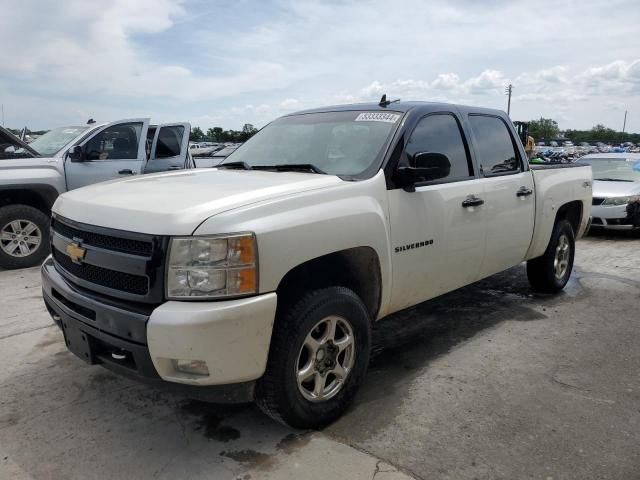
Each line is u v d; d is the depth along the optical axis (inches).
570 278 255.3
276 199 110.7
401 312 202.8
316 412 117.6
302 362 117.3
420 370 151.8
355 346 125.5
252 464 107.7
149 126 340.8
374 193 130.6
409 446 113.5
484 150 176.2
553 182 206.8
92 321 109.2
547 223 203.9
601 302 216.1
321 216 114.8
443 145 158.6
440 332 182.1
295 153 155.0
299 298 112.7
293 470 105.5
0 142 285.6
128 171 314.3
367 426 121.6
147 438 117.3
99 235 110.8
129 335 101.9
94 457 110.3
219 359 99.2
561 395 136.5
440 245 150.6
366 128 149.6
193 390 103.6
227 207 104.2
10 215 268.7
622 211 365.7
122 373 109.2
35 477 103.7
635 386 141.6
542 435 117.8
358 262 128.4
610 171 417.1
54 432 119.6
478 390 139.3
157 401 133.5
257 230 102.7
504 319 195.0
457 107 170.6
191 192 117.2
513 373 149.5
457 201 155.4
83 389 139.6
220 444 114.9
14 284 241.9
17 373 148.7
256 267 101.9
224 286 99.6
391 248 134.7
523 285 240.7
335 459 109.0
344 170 139.2
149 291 100.7
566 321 192.9
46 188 282.2
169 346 97.2
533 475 104.0
